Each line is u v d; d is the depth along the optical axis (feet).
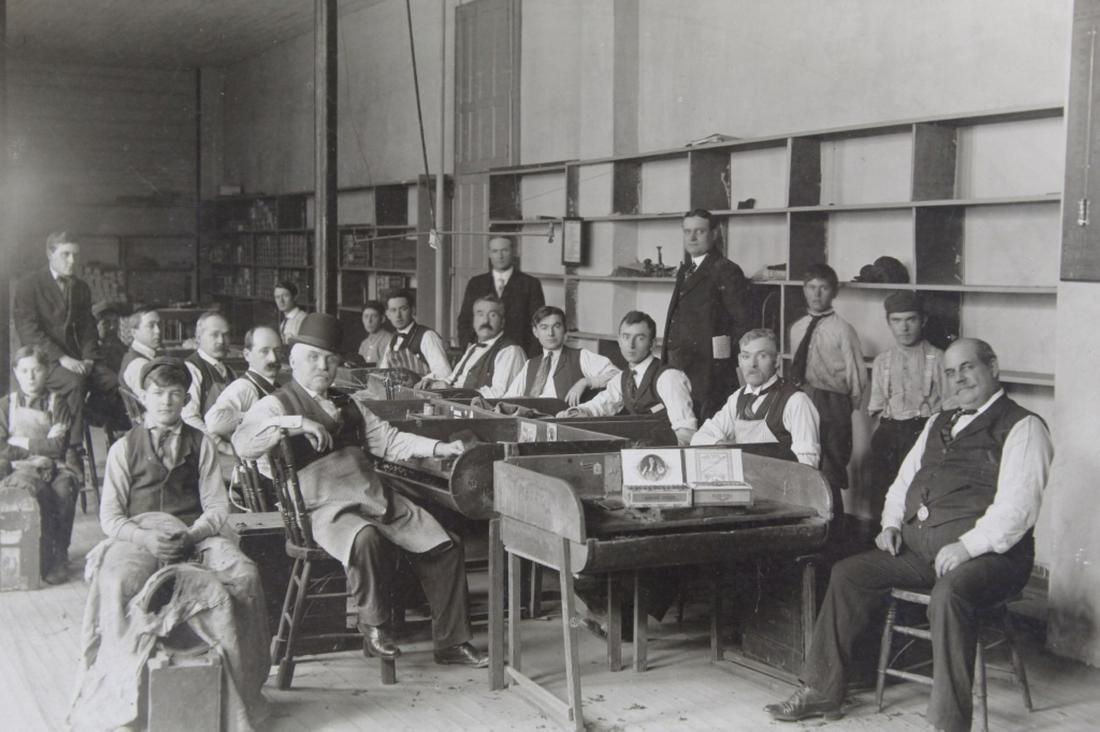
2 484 18.61
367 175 44.96
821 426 20.40
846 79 22.81
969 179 20.34
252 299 55.57
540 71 32.99
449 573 14.82
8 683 14.21
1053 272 18.98
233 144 61.11
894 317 19.79
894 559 13.53
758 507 13.98
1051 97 18.83
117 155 61.05
